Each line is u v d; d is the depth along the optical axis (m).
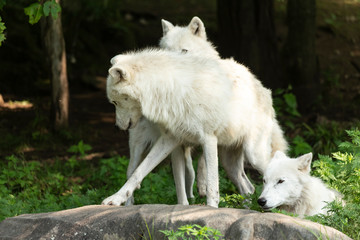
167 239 6.70
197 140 9.09
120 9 29.91
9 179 12.91
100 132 17.97
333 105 19.75
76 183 13.53
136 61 8.70
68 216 7.35
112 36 26.75
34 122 17.70
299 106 19.34
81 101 21.55
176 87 8.66
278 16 28.67
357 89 21.88
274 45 20.31
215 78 8.89
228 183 11.96
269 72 20.03
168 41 11.89
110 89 8.72
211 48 12.09
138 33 27.70
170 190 10.84
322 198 8.71
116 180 12.34
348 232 7.35
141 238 6.92
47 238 7.12
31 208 10.61
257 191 10.62
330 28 27.44
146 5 32.41
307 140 15.44
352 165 9.25
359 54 25.53
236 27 19.97
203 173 10.48
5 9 22.47
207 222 6.68
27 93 21.67
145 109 8.69
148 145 10.34
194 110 8.73
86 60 24.58
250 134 9.90
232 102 9.23
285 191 8.55
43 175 13.45
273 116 10.71
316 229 6.39
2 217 9.70
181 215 6.90
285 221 6.45
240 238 6.38
